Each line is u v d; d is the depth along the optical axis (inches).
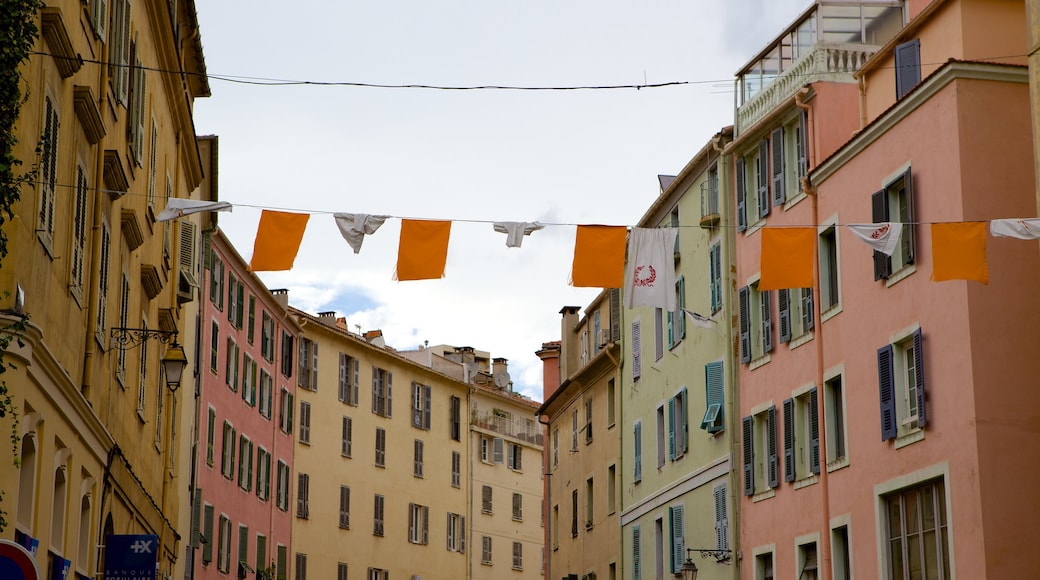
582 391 2171.5
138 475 1108.5
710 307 1552.7
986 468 990.4
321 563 2493.8
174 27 1155.3
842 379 1210.6
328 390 2576.3
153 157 1128.2
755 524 1389.0
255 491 2212.1
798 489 1288.1
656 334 1770.4
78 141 792.9
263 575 2201.0
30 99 657.0
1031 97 898.1
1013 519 983.6
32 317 677.3
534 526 3245.6
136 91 1006.4
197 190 1568.7
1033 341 1018.7
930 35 1153.4
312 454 2502.5
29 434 687.1
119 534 963.3
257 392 2235.5
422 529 2834.6
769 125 1392.7
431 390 2930.6
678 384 1664.6
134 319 1066.1
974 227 774.5
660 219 1774.1
